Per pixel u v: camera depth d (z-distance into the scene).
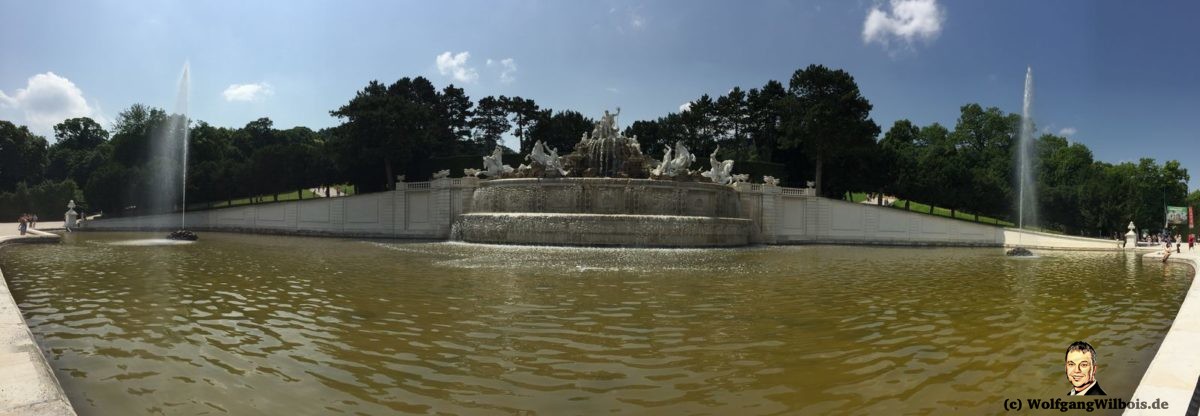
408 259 27.20
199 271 21.70
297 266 23.72
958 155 79.44
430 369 9.37
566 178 41.94
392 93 78.12
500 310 14.12
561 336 11.55
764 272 23.30
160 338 11.27
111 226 59.84
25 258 26.11
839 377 9.14
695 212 43.34
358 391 8.31
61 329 11.96
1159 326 13.43
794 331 12.26
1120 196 65.94
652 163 53.06
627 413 7.50
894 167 67.75
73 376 8.92
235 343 10.91
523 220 38.81
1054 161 83.31
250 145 91.75
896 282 20.73
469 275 20.81
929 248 46.56
